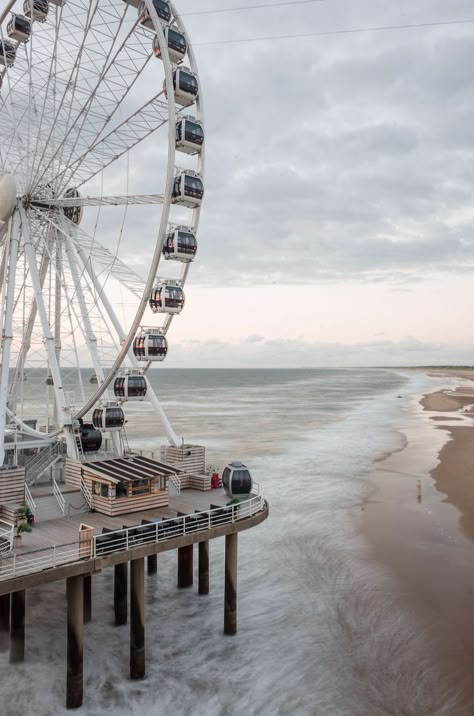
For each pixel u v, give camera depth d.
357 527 35.41
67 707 18.94
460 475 48.09
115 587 24.64
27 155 30.38
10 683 20.30
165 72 27.34
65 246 31.42
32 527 23.39
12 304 28.28
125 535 20.97
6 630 22.31
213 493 29.42
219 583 28.69
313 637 23.12
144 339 29.64
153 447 66.12
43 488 27.55
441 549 31.17
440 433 74.12
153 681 20.53
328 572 29.05
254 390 184.88
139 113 29.88
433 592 26.16
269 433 77.31
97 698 19.55
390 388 187.00
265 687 20.08
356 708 18.75
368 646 22.25
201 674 20.91
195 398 148.25
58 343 32.50
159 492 26.44
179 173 29.50
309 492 44.19
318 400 137.62
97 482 25.83
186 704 19.23
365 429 80.00
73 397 34.66
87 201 29.78
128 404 129.12
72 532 22.78
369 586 27.05
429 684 19.78
